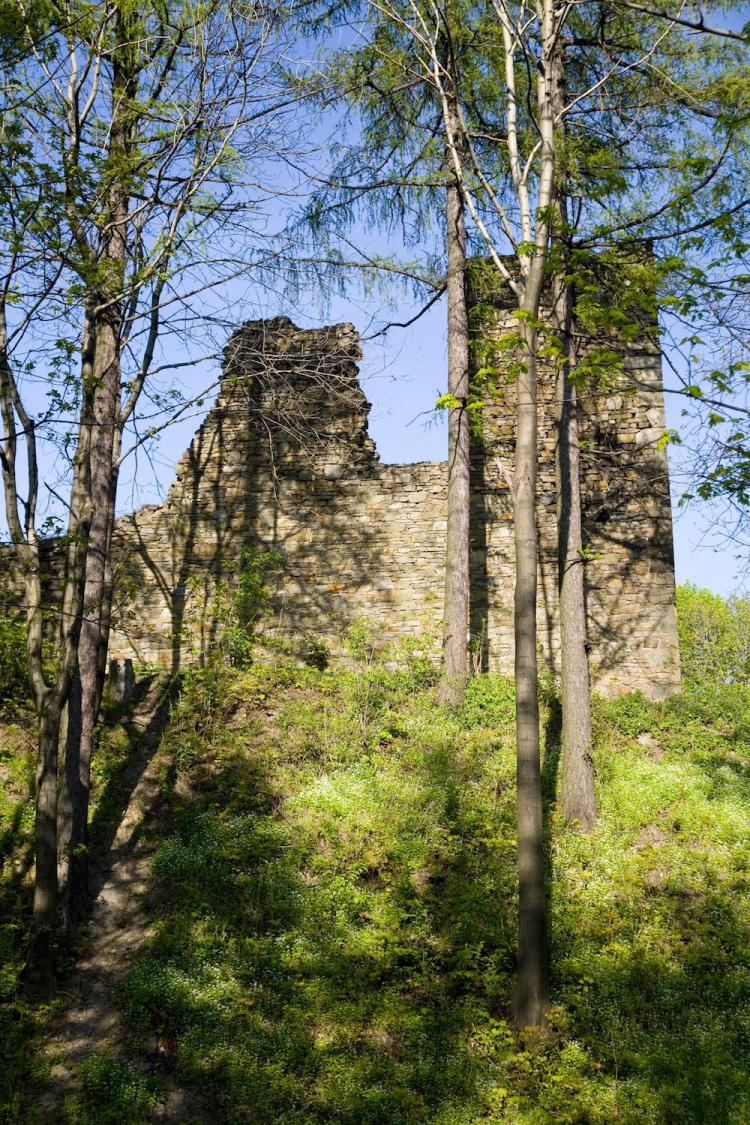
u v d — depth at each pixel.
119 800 10.17
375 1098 7.01
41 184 7.93
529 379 8.94
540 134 9.85
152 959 8.20
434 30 11.90
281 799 10.30
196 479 14.47
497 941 8.41
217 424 14.60
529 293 8.88
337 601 13.90
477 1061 7.40
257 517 14.27
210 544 14.20
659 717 12.50
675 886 9.16
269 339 14.52
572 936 8.57
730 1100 6.86
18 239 7.69
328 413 14.48
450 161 12.24
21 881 8.82
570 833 10.02
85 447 9.45
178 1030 7.59
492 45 11.92
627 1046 7.43
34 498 8.59
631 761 11.45
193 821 9.86
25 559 8.62
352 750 11.13
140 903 8.92
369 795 10.27
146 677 13.02
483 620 13.59
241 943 8.39
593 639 13.39
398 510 14.09
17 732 10.85
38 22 8.58
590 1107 6.91
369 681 12.73
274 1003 7.84
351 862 9.34
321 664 13.61
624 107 11.47
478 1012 7.81
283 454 14.43
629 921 8.72
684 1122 6.73
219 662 12.59
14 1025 7.49
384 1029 7.69
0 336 8.27
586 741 10.48
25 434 8.08
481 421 13.67
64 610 8.63
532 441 8.88
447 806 10.12
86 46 9.44
